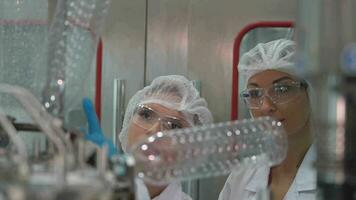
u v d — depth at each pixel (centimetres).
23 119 81
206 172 78
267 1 178
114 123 178
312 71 57
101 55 175
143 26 183
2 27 106
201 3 181
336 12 56
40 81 83
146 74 183
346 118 58
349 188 59
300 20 59
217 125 79
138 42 182
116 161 64
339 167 59
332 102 58
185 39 183
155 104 144
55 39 81
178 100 146
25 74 100
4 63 104
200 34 182
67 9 82
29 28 104
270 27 178
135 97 151
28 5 106
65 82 79
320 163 60
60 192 53
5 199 52
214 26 181
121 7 182
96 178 56
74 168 59
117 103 178
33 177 54
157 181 77
